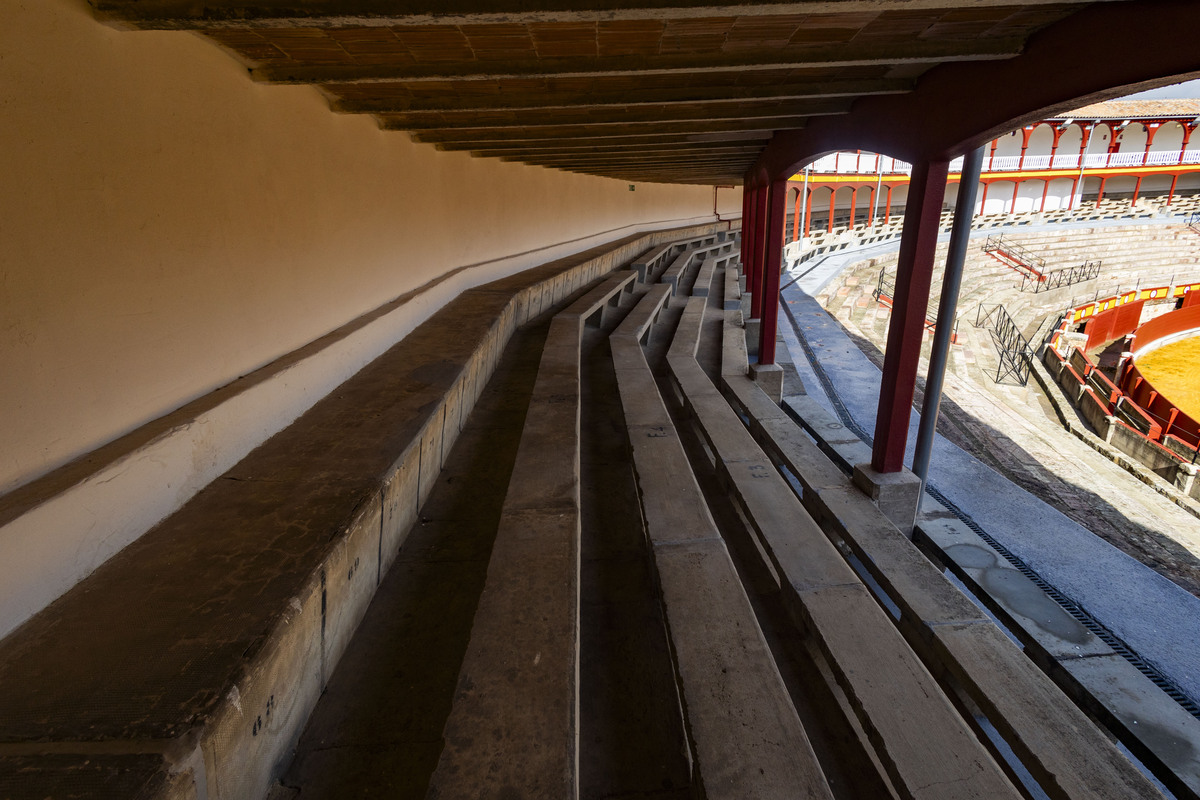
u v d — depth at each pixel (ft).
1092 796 6.98
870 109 14.06
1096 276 88.28
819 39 9.11
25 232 5.43
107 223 6.38
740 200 103.04
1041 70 8.55
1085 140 105.81
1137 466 25.31
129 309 6.75
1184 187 115.85
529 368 17.93
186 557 6.15
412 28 8.02
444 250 20.01
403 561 8.69
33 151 5.47
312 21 6.32
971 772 6.77
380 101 12.18
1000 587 12.66
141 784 3.66
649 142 21.12
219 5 6.13
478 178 23.17
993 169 107.65
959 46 8.99
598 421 17.01
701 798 6.12
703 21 8.21
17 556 5.03
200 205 7.97
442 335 15.74
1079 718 8.02
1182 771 8.52
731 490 14.35
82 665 4.65
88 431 6.27
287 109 10.27
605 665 8.43
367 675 6.58
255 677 4.77
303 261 10.94
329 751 5.63
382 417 10.17
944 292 13.33
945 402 31.27
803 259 78.38
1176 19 6.48
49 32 5.60
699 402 18.37
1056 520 16.33
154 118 7.05
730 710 7.00
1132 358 64.28
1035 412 35.96
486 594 7.22
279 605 5.43
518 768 4.91
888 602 12.28
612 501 12.91
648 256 43.11
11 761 3.80
